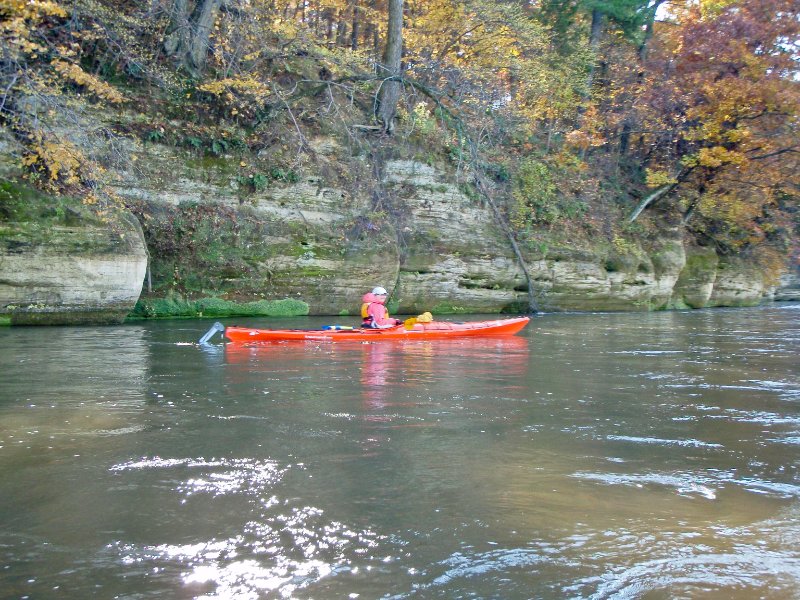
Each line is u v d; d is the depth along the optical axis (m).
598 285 22.14
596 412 6.11
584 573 2.99
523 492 3.94
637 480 4.19
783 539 3.36
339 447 4.81
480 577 2.94
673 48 27.78
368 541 3.27
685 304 26.08
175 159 15.43
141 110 15.11
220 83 14.85
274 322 14.76
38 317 12.87
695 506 3.77
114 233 13.32
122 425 5.36
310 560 3.07
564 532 3.40
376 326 12.30
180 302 15.41
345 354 9.92
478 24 21.56
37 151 11.97
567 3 26.39
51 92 11.85
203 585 2.84
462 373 8.25
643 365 9.19
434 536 3.33
